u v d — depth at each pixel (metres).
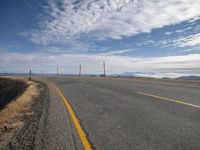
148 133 4.43
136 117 5.78
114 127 4.91
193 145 3.76
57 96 10.48
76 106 7.61
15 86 26.25
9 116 6.34
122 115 6.05
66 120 5.59
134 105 7.49
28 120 5.83
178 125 4.94
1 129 5.09
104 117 5.87
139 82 18.84
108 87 14.40
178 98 8.75
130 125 5.04
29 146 3.88
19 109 7.39
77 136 4.32
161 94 10.05
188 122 5.16
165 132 4.47
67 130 4.72
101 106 7.51
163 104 7.49
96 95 10.47
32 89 13.93
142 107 7.09
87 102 8.45
